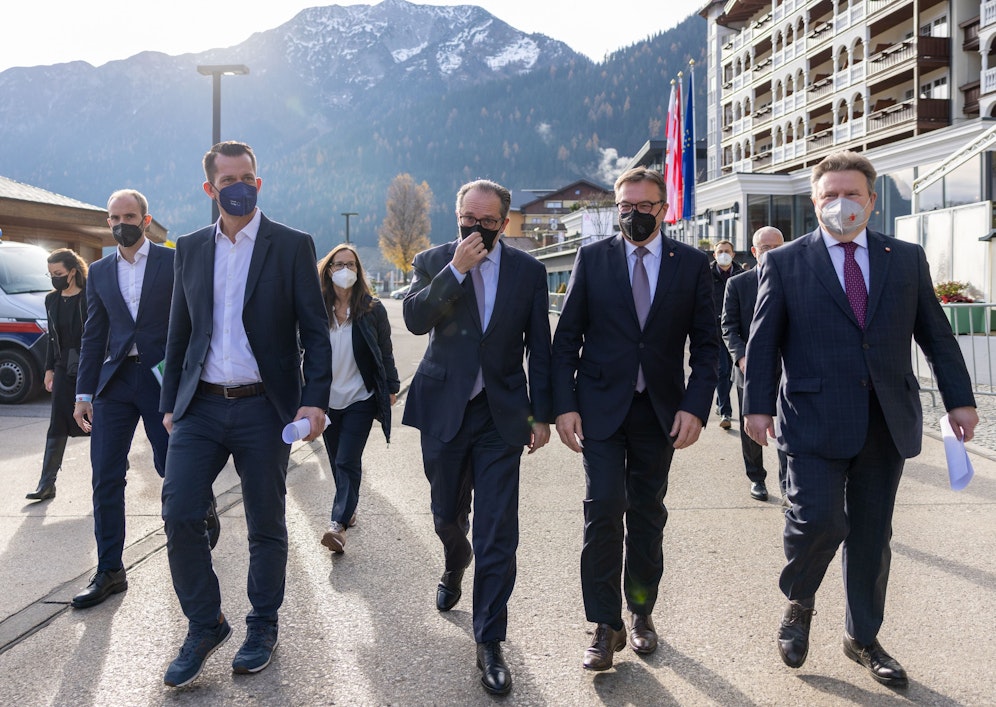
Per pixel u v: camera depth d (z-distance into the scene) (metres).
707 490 6.08
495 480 3.35
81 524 5.36
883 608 3.20
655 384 3.32
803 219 37.81
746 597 3.96
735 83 53.38
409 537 5.00
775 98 48.12
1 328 11.29
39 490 6.00
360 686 3.10
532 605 3.89
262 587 3.35
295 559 4.61
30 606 3.89
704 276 3.42
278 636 3.56
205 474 3.25
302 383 3.58
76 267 5.93
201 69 16.48
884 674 3.06
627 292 3.35
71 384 5.99
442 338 3.46
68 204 19.14
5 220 18.33
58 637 3.54
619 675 3.18
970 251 14.42
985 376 10.40
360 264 5.15
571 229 63.69
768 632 3.56
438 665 3.28
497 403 3.35
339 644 3.48
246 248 3.37
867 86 38.69
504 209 3.33
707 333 3.41
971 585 4.05
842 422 3.04
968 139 26.62
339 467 4.98
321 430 3.29
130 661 3.31
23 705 2.96
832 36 41.59
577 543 4.83
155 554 4.67
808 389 3.10
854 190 3.04
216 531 4.60
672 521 5.26
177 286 3.41
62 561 4.58
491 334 3.37
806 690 3.03
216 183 3.27
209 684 3.12
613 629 3.26
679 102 22.77
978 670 3.17
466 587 4.16
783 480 5.51
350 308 5.11
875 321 3.05
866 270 3.15
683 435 3.25
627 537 3.49
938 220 15.38
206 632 3.18
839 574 4.27
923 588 4.03
